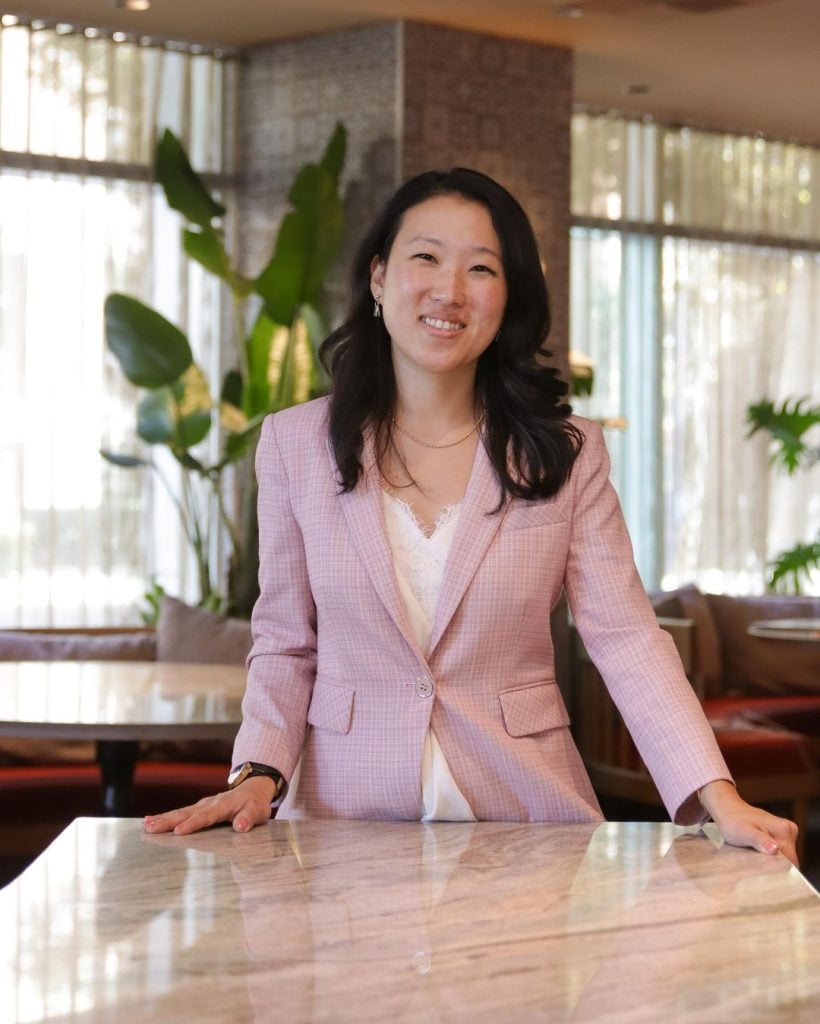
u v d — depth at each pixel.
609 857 1.56
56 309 7.64
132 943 1.23
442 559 1.89
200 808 1.73
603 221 9.32
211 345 7.95
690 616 7.65
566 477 1.90
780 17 7.29
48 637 5.68
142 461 7.24
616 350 9.38
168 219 7.88
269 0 7.06
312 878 1.46
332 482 1.92
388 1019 1.04
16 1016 1.05
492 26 7.46
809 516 10.28
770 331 9.98
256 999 1.08
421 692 1.86
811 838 6.46
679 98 9.03
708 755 1.74
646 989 1.11
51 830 4.82
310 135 7.67
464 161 7.49
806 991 1.11
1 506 7.57
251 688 1.96
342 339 2.00
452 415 1.96
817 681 7.68
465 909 1.34
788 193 10.13
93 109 7.70
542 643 1.93
